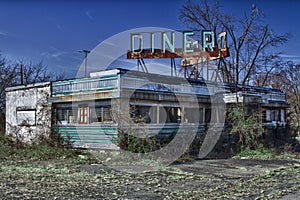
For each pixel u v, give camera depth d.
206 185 8.03
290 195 7.07
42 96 15.78
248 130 14.45
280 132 18.80
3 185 7.72
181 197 6.77
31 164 11.10
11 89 17.48
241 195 7.02
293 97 32.12
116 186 7.75
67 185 7.79
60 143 14.29
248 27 29.92
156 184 8.05
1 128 18.33
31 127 16.16
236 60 30.14
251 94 16.36
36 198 6.54
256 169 10.59
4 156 12.91
